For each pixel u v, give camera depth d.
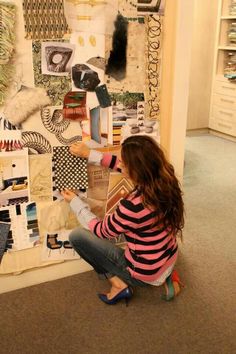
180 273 2.04
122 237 1.97
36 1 1.43
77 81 1.60
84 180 1.76
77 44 1.54
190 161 3.97
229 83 4.66
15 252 1.78
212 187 3.26
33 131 1.60
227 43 4.79
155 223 1.53
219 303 1.80
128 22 1.59
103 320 1.68
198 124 5.16
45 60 1.51
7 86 1.49
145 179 1.48
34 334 1.60
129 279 1.71
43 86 1.55
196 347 1.54
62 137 1.66
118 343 1.56
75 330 1.62
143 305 1.78
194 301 1.82
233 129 4.75
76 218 1.83
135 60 1.67
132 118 1.77
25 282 1.88
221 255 2.23
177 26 1.69
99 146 1.74
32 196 1.70
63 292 1.86
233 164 3.89
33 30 1.46
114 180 1.82
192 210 2.81
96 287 1.90
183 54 1.75
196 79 4.90
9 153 1.59
